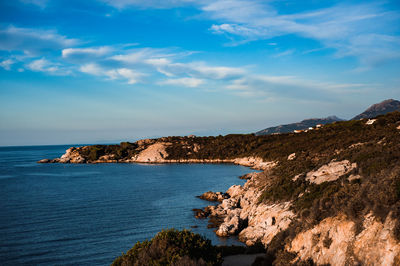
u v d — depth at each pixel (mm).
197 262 16547
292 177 37938
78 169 149500
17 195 72938
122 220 47781
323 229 17109
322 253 15977
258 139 179375
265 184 45906
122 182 97125
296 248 18828
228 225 37656
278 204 33750
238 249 25844
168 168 148625
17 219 48938
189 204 59594
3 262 31047
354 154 32969
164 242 18359
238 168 137625
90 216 50781
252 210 38844
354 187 18484
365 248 13047
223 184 88750
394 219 12469
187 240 19047
